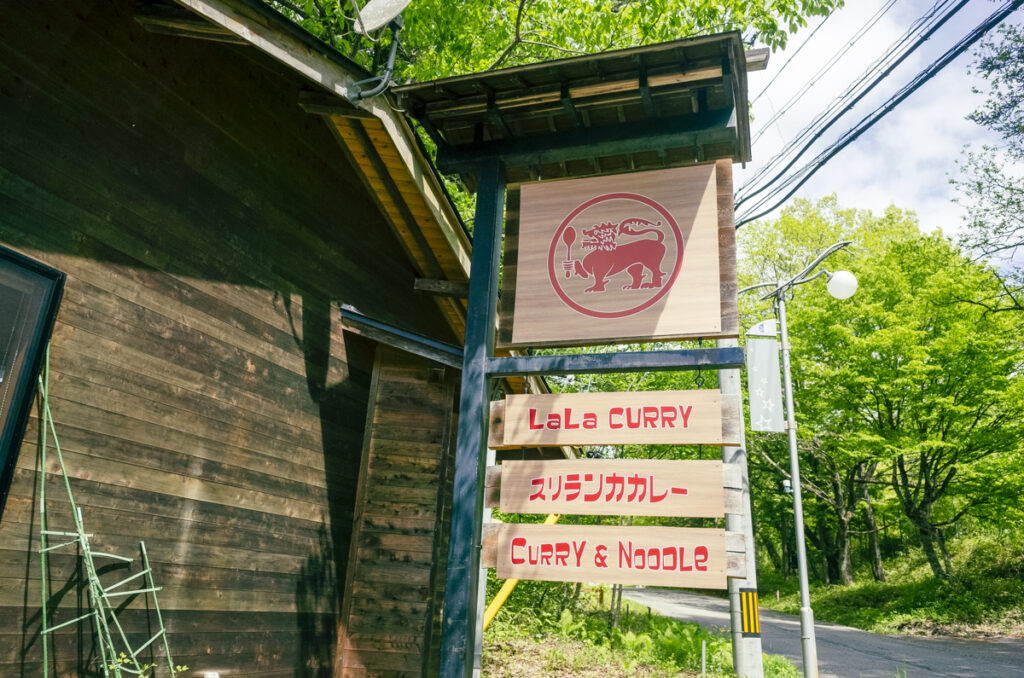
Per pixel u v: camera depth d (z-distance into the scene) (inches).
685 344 660.1
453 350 261.6
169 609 185.0
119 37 183.8
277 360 234.4
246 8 176.7
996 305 795.4
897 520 1064.8
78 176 170.1
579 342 191.6
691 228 193.8
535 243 205.5
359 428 278.2
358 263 284.4
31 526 154.3
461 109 207.3
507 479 181.5
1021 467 799.1
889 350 861.2
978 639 698.2
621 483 174.2
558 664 448.8
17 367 151.8
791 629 815.1
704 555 164.9
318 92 231.6
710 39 172.4
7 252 149.9
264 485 223.1
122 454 176.2
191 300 201.0
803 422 995.3
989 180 625.3
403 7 201.6
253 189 228.7
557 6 459.8
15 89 156.7
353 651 251.0
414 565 261.1
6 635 147.0
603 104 199.6
